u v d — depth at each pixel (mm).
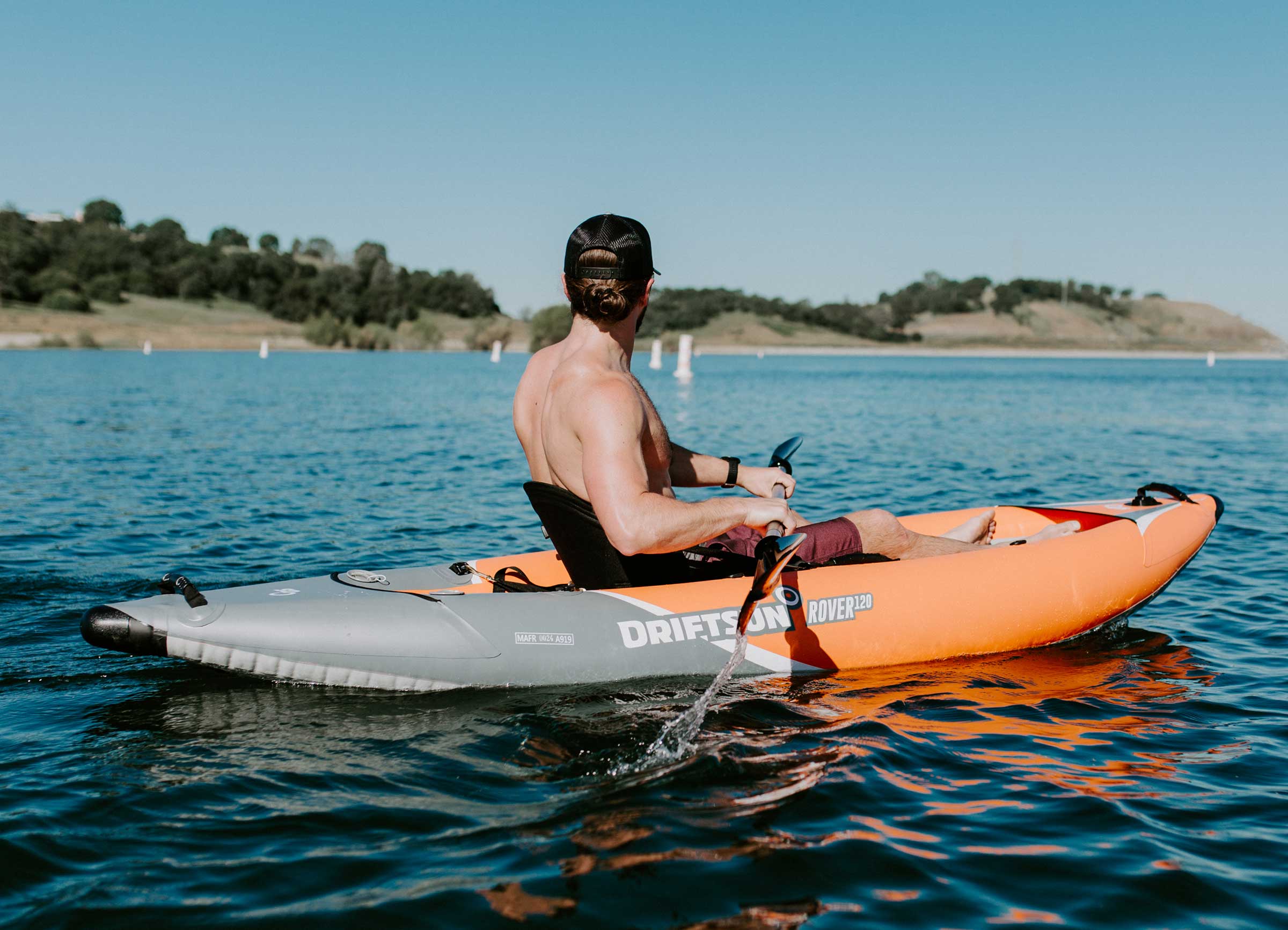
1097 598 4504
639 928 2139
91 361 48375
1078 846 2555
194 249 114750
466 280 121625
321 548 6680
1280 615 5078
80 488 9062
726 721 3406
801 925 2164
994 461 12594
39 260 103188
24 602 4910
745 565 4141
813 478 10820
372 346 96312
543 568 4562
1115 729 3432
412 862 2402
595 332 3422
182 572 5762
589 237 3297
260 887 2287
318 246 132500
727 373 48125
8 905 2201
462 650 3621
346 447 13273
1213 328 158375
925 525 5512
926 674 4008
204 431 15047
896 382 39250
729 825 2623
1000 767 3066
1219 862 2490
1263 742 3324
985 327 148375
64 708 3465
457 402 23516
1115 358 129000
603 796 2789
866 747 3191
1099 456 13289
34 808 2678
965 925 2186
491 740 3203
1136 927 2199
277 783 2859
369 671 3578
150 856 2426
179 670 3838
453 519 7953
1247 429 18188
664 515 3236
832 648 3988
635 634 3775
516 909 2199
